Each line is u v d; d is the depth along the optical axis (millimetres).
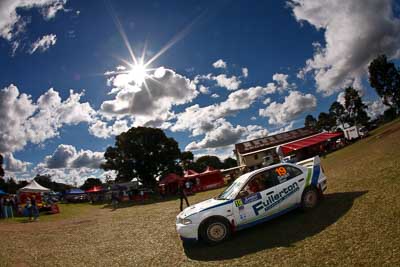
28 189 29312
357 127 43219
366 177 9961
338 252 4695
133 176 57531
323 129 84688
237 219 7012
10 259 8211
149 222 12766
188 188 33531
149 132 56750
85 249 8719
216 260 5762
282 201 7441
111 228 12508
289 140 60844
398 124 36812
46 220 19141
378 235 4922
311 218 7023
